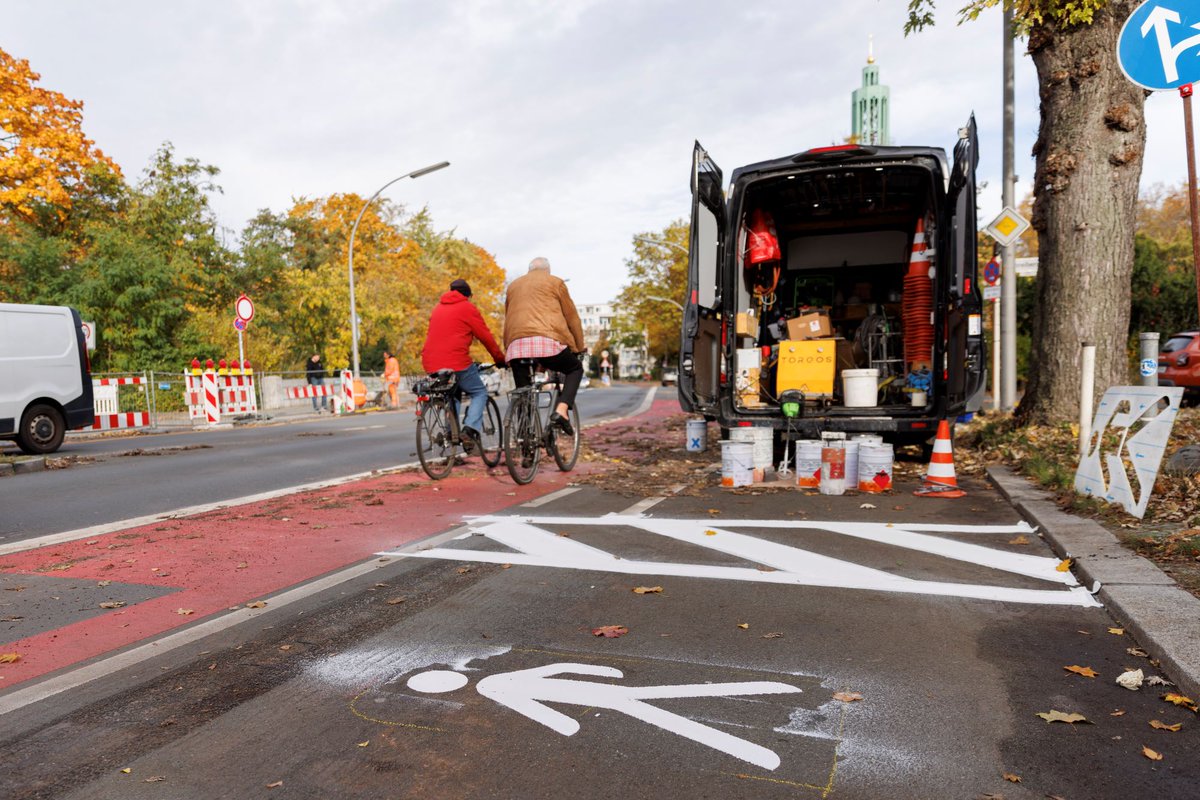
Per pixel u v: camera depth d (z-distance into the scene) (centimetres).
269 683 294
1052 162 875
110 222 3084
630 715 262
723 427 830
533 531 548
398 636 342
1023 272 1427
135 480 863
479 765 232
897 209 991
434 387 780
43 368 1188
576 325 791
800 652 316
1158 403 595
